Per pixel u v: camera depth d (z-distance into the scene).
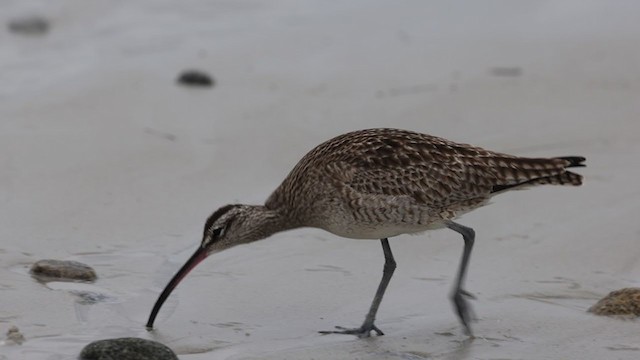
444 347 12.50
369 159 13.24
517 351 12.37
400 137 13.46
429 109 20.73
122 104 20.70
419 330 13.00
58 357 11.89
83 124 19.66
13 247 14.96
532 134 19.58
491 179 13.23
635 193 17.05
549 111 20.66
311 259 15.05
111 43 24.48
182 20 25.98
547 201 16.83
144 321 13.04
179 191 17.14
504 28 25.30
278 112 20.56
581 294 13.98
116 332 12.66
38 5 26.42
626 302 13.23
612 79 22.31
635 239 15.48
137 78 22.08
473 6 26.69
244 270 14.66
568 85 21.95
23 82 21.98
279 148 18.94
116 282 14.11
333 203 13.34
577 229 15.88
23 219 15.88
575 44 24.19
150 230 15.80
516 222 16.17
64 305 13.27
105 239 15.45
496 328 12.98
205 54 23.70
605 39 24.41
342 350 12.40
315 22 25.86
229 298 13.80
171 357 11.59
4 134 18.98
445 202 13.24
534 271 14.67
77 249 15.07
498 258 15.09
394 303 13.78
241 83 22.08
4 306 13.12
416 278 14.51
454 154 13.30
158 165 18.05
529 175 13.22
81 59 23.45
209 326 12.97
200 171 17.92
